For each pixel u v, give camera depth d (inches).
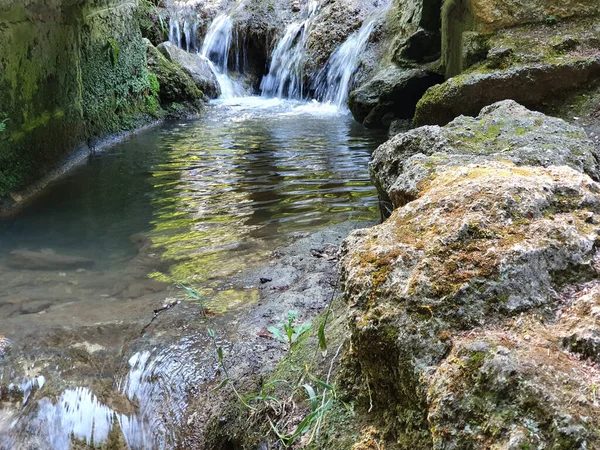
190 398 100.3
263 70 541.6
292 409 82.7
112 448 97.2
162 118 393.7
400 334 61.9
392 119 344.5
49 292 142.6
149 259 161.6
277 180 236.2
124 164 275.7
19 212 210.8
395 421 64.3
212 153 292.4
